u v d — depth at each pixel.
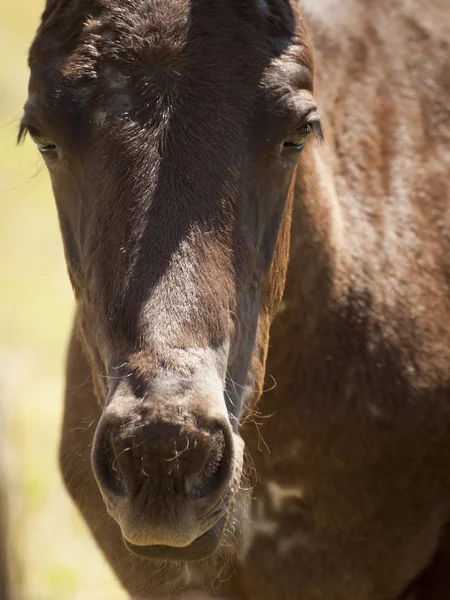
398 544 12.37
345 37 13.03
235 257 9.29
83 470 12.36
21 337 30.83
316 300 11.70
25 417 25.75
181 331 8.55
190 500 8.36
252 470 12.02
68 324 32.09
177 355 8.45
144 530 8.34
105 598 18.95
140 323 8.60
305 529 12.20
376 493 12.11
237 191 9.29
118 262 8.92
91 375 12.00
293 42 9.81
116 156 9.12
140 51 9.24
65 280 35.66
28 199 43.47
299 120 9.66
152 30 9.29
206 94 9.22
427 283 12.41
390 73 13.05
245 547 12.16
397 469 12.09
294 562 12.25
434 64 13.27
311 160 11.60
